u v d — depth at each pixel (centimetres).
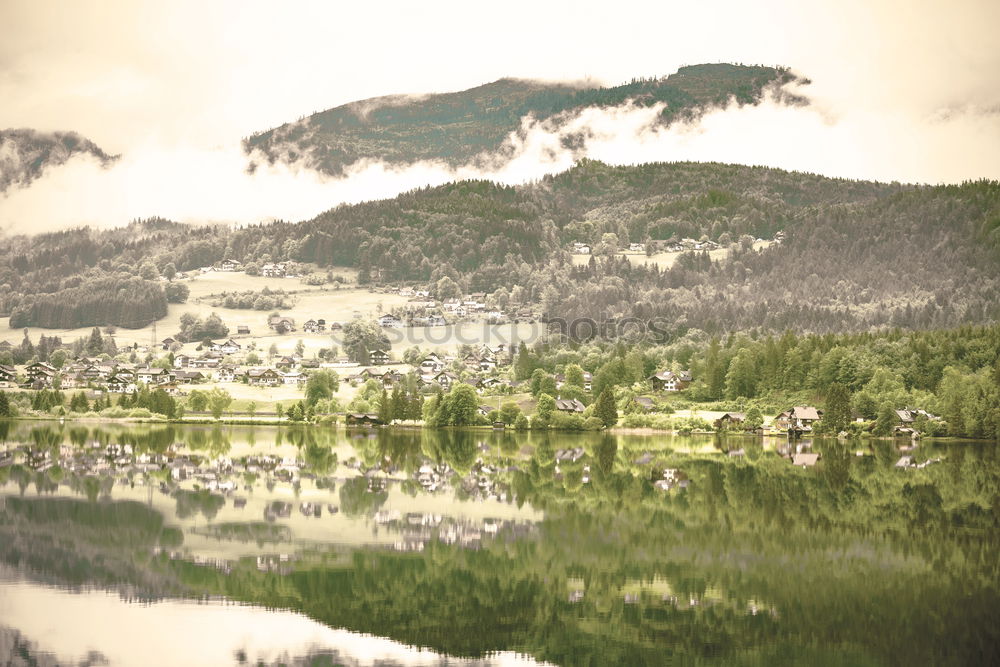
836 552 8088
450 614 6575
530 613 6581
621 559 7869
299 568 7562
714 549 8188
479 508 9912
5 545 8100
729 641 6047
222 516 9338
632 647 5991
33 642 5972
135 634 6156
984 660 5756
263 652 5894
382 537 8550
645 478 12188
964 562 7738
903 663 5706
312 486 11138
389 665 5738
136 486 10956
